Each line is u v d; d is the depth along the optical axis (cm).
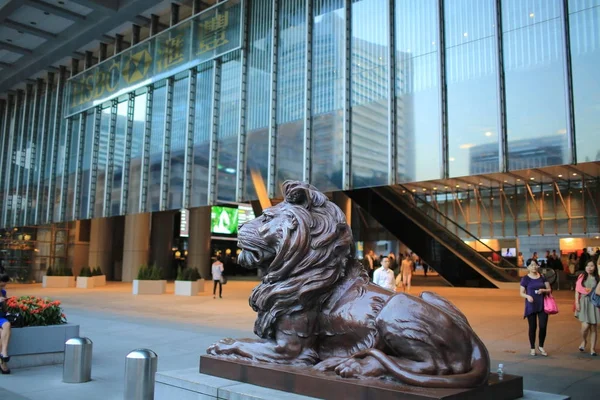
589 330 827
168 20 2312
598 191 2786
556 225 2911
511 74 1160
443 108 1245
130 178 2216
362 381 314
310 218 381
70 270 2831
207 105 1911
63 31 2492
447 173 1224
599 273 779
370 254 2300
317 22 1559
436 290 2030
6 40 2559
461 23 1254
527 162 1111
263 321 390
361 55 1429
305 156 1499
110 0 2230
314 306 374
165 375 411
